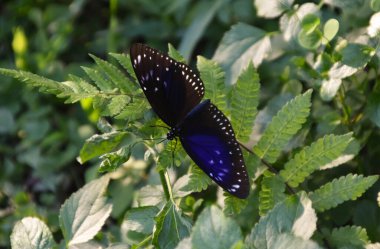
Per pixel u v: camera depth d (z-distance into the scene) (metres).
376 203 0.77
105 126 0.73
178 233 0.71
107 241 0.76
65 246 0.73
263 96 0.87
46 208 0.95
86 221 0.74
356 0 0.77
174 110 0.71
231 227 0.63
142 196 0.75
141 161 0.88
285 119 0.72
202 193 0.81
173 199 0.73
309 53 0.79
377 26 0.74
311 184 0.77
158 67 0.71
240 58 0.81
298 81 0.81
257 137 0.79
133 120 0.73
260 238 0.68
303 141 0.77
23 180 0.98
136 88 0.72
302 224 0.68
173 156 0.71
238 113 0.72
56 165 0.96
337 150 0.71
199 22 0.97
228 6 0.96
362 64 0.74
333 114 0.78
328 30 0.75
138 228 0.73
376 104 0.76
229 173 0.69
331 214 0.77
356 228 0.72
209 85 0.73
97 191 0.74
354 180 0.71
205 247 0.63
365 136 0.78
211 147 0.70
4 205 0.96
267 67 0.87
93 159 0.95
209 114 0.70
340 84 0.75
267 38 0.81
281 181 0.73
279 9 0.78
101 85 0.72
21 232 0.73
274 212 0.68
